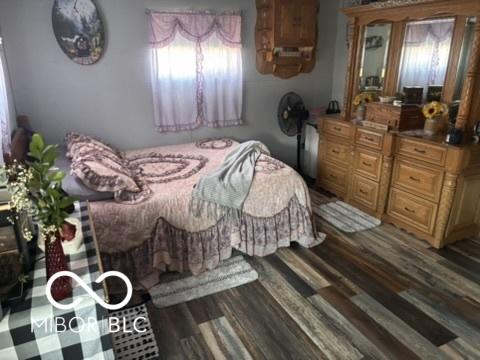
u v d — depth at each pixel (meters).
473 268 2.65
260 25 3.85
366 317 2.16
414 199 3.03
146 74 3.50
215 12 3.60
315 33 4.05
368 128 3.34
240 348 1.93
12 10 2.86
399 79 3.49
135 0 3.26
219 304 2.27
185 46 3.54
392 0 3.11
